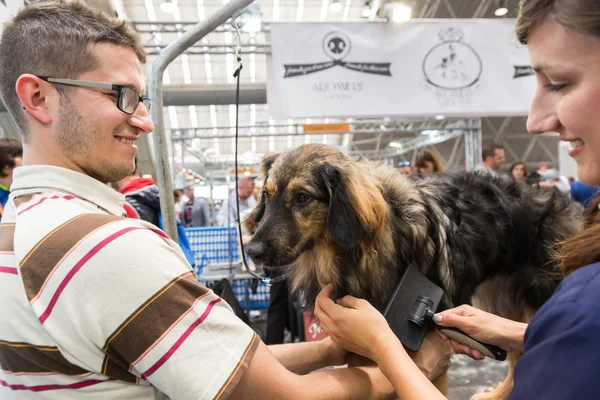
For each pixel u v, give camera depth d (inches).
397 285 63.9
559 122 29.1
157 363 33.9
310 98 223.8
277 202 75.5
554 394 22.8
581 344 22.6
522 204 90.7
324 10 366.6
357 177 70.3
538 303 89.7
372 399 45.8
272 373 38.2
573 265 29.4
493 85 231.6
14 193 41.8
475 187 91.7
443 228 75.9
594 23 24.8
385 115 228.8
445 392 66.3
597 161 27.6
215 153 768.3
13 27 41.6
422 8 373.7
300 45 221.9
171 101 370.0
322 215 73.2
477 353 59.1
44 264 34.4
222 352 35.6
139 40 48.0
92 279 33.8
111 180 47.5
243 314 165.5
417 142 633.6
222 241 239.5
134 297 33.9
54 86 41.3
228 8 55.8
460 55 229.3
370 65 225.8
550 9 27.1
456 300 76.5
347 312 49.4
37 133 43.1
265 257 71.6
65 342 33.7
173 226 64.1
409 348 57.1
